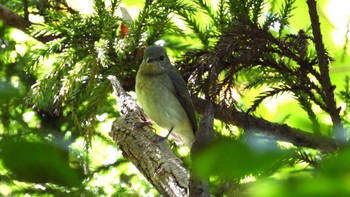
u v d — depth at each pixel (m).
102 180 9.53
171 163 6.36
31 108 8.76
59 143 2.24
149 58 9.23
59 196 3.72
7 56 9.82
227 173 1.73
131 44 8.89
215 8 11.37
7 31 10.54
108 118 10.34
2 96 2.04
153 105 9.52
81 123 8.62
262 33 7.21
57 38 9.59
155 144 6.87
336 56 12.07
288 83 7.98
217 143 1.80
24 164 1.95
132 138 7.14
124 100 8.09
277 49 7.48
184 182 6.01
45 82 8.40
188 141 9.96
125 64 9.22
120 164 9.84
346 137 2.94
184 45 10.23
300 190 1.69
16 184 5.89
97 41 9.05
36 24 9.80
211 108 2.99
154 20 9.02
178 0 9.51
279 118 10.77
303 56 6.96
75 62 8.88
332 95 6.57
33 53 8.95
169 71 9.55
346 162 1.68
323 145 7.14
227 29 7.73
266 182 2.04
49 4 10.05
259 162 1.72
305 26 11.30
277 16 8.87
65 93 8.32
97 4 9.03
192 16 10.05
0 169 1.98
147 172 6.63
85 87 8.80
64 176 2.10
